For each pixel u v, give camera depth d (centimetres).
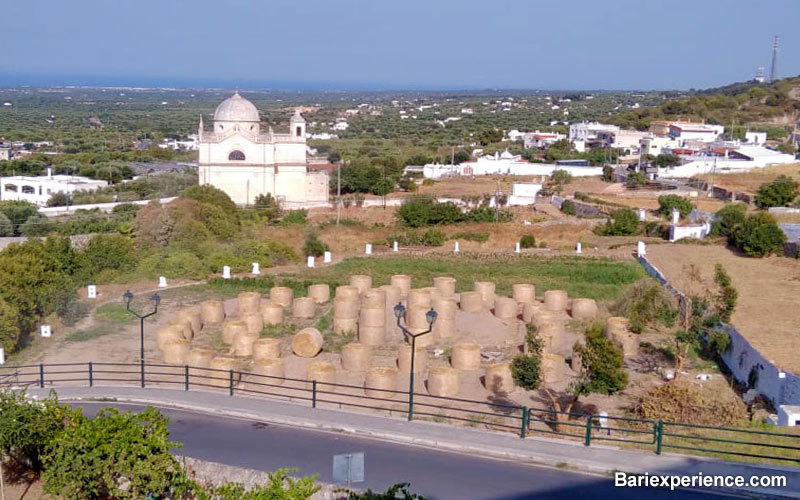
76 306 4181
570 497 1861
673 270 5022
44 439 1945
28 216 7112
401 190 10206
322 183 8919
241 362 3497
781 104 16488
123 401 2597
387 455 2122
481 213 7506
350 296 4188
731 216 6053
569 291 4803
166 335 3591
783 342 3328
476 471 2014
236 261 5334
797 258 5250
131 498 1784
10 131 19188
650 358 3588
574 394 2812
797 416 2519
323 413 2445
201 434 2291
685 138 12400
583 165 11819
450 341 3909
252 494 1655
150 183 9525
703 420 2692
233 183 8462
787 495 1845
